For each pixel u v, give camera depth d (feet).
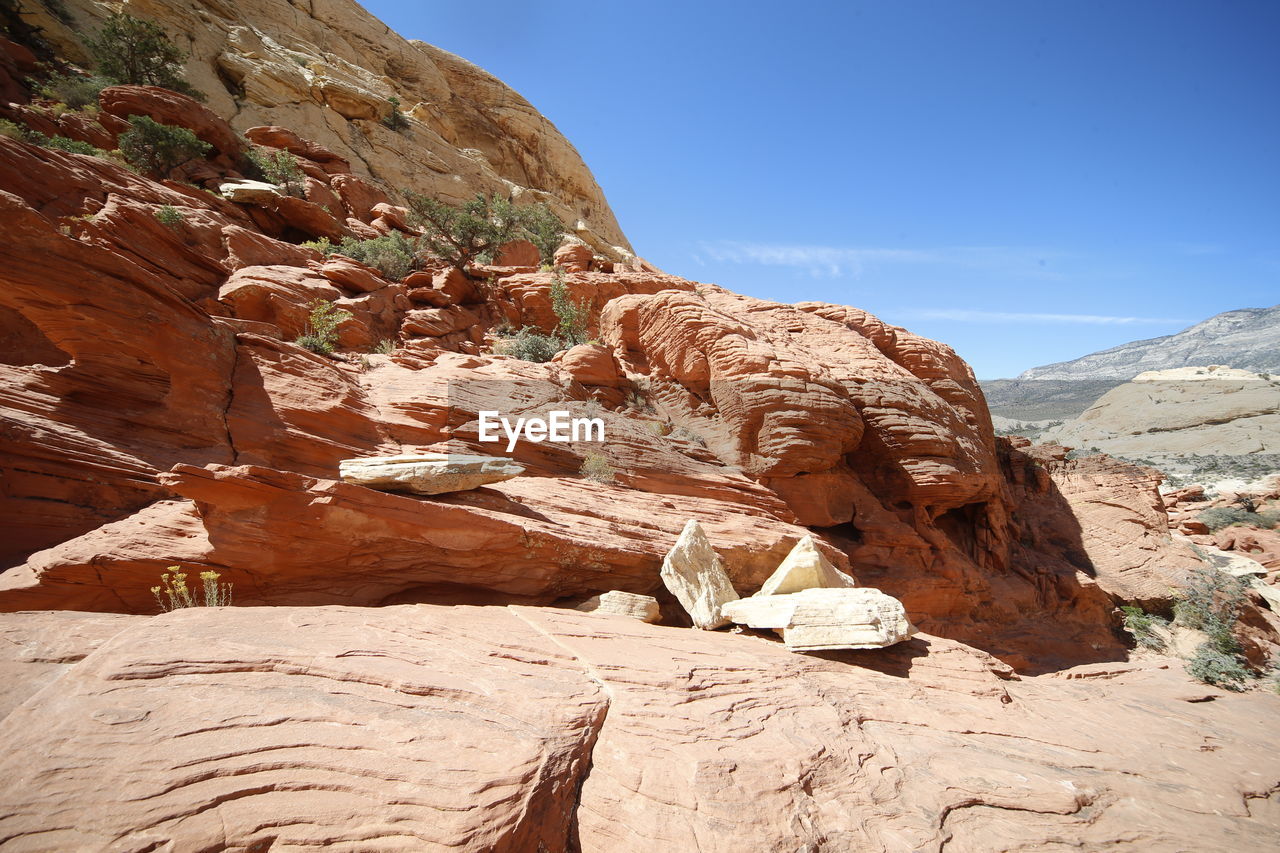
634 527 33.63
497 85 222.28
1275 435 222.28
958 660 29.32
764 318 66.59
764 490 45.24
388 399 38.63
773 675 22.31
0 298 26.37
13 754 10.38
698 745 16.14
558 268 86.99
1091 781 19.10
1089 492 78.28
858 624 26.48
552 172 231.30
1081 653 52.60
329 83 146.72
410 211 89.35
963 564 51.70
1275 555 98.58
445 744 13.23
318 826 10.54
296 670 14.90
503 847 11.17
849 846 14.05
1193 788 20.22
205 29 130.93
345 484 24.17
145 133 67.77
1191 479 180.65
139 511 26.25
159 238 43.32
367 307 59.77
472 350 63.26
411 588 26.91
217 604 22.75
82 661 13.78
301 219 79.46
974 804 16.63
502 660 18.51
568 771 13.84
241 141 92.43
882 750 18.75
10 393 26.53
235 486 22.52
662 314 59.57
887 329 69.26
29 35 88.53
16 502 24.38
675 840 12.84
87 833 9.26
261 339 35.14
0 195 25.57
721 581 31.53
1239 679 43.88
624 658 20.70
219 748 11.53
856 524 50.49
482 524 26.48
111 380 29.12
